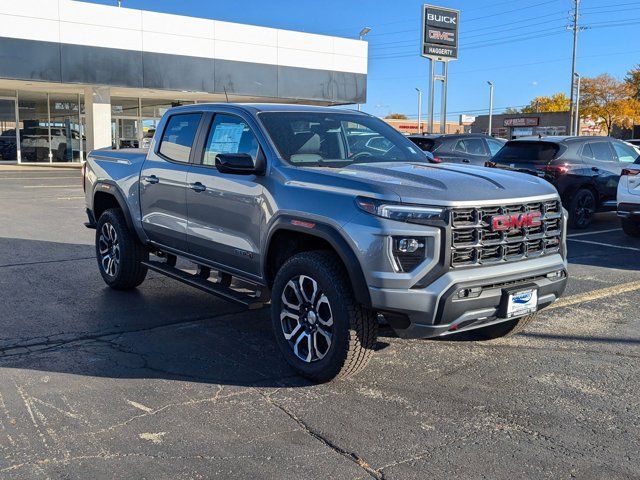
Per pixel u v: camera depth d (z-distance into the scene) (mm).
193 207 5504
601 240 10742
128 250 6605
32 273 7723
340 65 33250
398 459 3400
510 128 78250
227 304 6469
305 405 4070
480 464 3354
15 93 31500
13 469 3246
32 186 19734
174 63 28594
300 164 4812
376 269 3939
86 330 5555
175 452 3449
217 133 5461
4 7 24594
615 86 68438
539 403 4133
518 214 4262
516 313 4316
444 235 3924
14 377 4469
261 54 30750
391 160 5242
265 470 3275
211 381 4453
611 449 3527
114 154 6926
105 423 3779
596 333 5613
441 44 35406
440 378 4543
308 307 4457
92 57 26672
